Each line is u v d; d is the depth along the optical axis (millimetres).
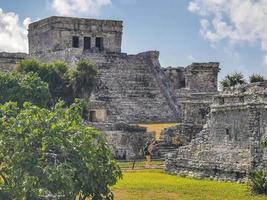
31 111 33281
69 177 30906
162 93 109875
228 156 53469
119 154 77625
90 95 97188
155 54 115562
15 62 116750
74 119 35062
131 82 110688
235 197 43156
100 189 33219
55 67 93812
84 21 124812
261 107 50844
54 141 31891
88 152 32844
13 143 31734
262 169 47906
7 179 31875
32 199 31281
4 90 73125
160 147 75312
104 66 112875
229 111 54250
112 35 127000
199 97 88875
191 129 74688
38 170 31359
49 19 123750
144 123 99688
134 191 45906
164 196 43656
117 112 103062
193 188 47594
